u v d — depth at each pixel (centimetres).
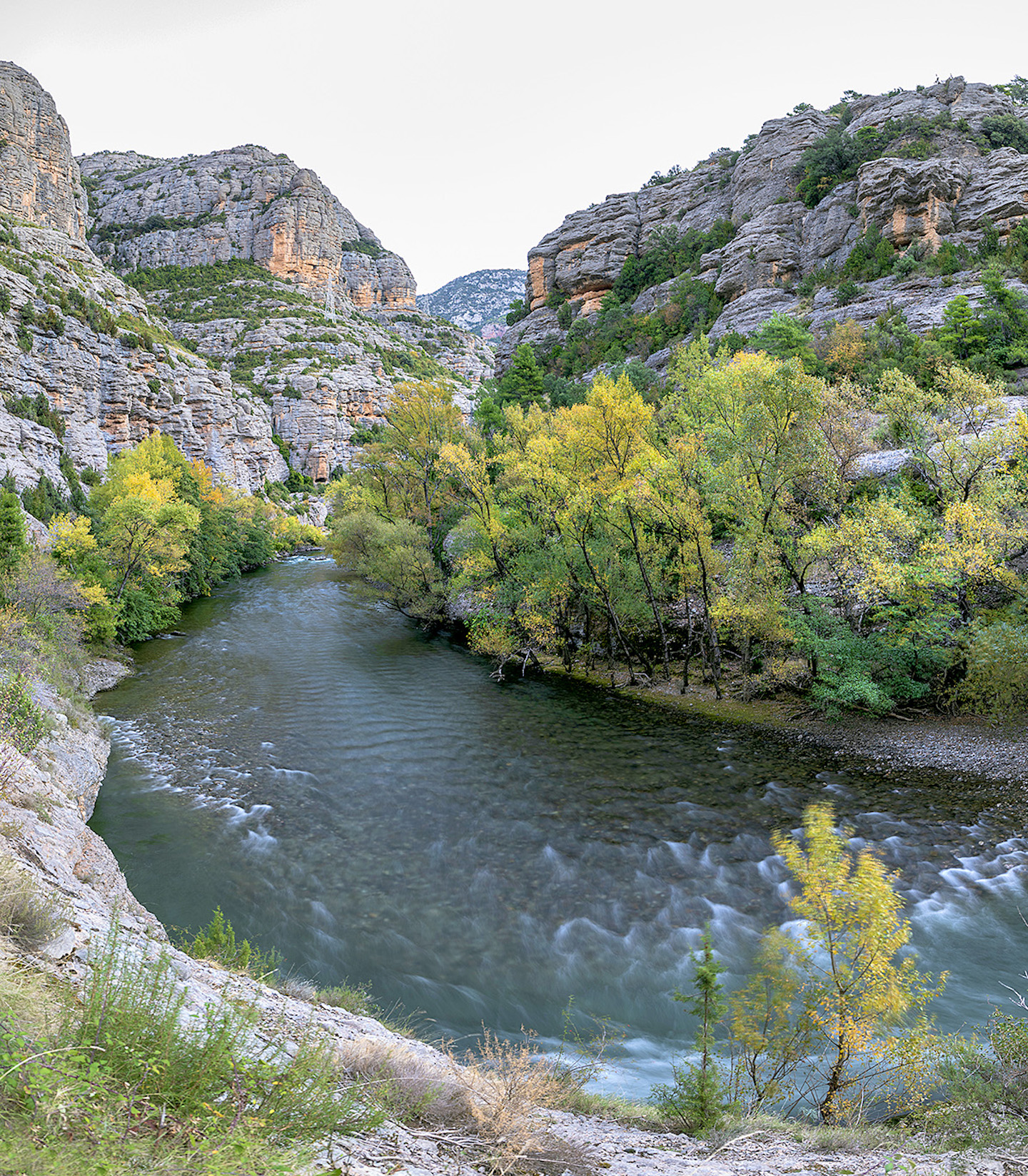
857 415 2925
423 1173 424
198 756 2342
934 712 2570
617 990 1220
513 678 3456
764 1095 779
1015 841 1730
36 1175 252
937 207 6831
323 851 1716
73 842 1278
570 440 3375
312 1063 477
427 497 5156
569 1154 537
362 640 4331
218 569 6569
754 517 2850
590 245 10644
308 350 16250
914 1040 786
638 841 1778
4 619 2573
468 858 1691
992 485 2548
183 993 458
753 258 7975
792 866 858
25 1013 395
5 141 12450
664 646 3275
